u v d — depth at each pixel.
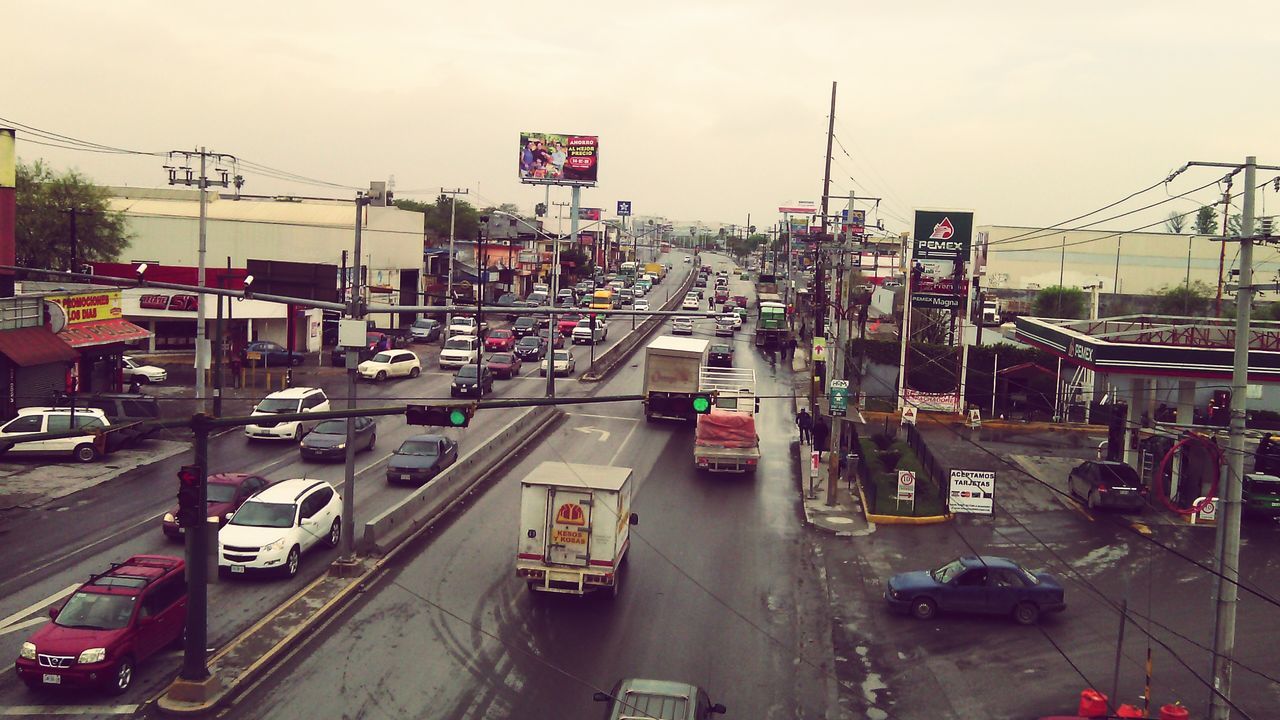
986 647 24.09
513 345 71.00
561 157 159.00
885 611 26.42
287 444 42.72
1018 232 104.50
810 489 38.47
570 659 22.36
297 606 24.42
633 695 17.55
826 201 55.69
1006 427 52.53
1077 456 45.62
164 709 18.78
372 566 27.69
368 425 42.62
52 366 44.44
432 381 60.50
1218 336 37.34
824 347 59.25
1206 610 26.94
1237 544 19.00
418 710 19.53
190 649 19.12
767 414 55.12
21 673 19.17
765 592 27.53
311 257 81.81
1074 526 34.78
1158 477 35.72
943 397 54.50
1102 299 97.00
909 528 34.25
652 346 51.03
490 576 27.66
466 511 34.03
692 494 37.81
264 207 88.19
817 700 20.89
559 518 24.88
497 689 20.62
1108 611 26.73
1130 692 21.69
